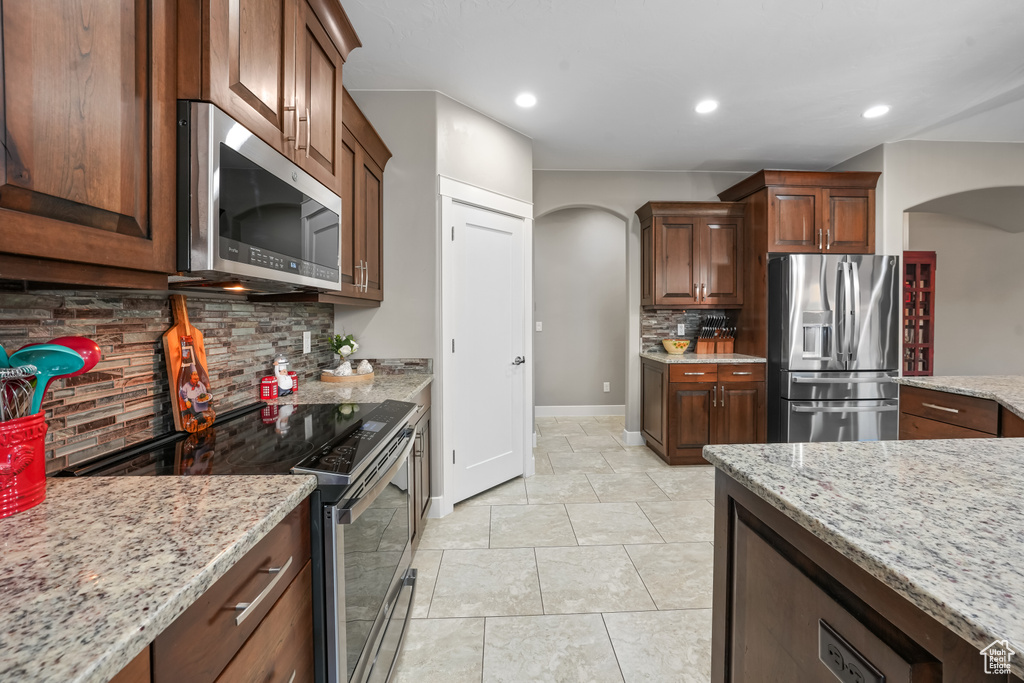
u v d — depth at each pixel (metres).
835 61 2.39
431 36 2.16
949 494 0.78
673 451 3.58
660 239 3.83
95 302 1.11
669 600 1.87
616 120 3.07
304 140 1.35
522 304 3.28
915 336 5.30
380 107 2.62
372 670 1.23
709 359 3.61
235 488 0.90
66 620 0.50
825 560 0.70
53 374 0.82
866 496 0.78
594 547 2.29
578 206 4.14
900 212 3.48
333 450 1.19
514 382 3.22
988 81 2.60
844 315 3.33
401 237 2.63
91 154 0.72
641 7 1.97
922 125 3.19
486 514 2.69
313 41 1.44
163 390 1.35
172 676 0.57
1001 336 5.39
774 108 2.92
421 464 2.32
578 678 1.46
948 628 0.48
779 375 3.45
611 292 5.36
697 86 2.64
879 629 0.60
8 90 0.59
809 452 1.05
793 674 0.79
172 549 0.66
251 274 1.06
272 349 2.03
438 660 1.54
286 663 0.89
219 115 0.94
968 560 0.56
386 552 1.40
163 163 0.87
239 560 0.71
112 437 1.17
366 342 2.66
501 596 1.89
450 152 2.72
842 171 3.74
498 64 2.39
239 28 1.02
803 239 3.54
